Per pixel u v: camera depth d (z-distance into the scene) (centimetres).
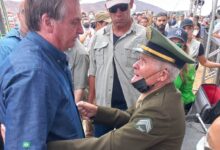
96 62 286
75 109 158
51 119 131
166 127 150
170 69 157
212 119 304
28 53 133
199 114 311
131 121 155
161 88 159
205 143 105
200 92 353
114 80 274
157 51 156
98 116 199
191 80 329
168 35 338
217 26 553
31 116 122
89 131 340
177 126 154
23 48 136
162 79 158
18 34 194
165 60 155
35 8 137
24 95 123
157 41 156
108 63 275
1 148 141
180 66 160
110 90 275
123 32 271
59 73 142
